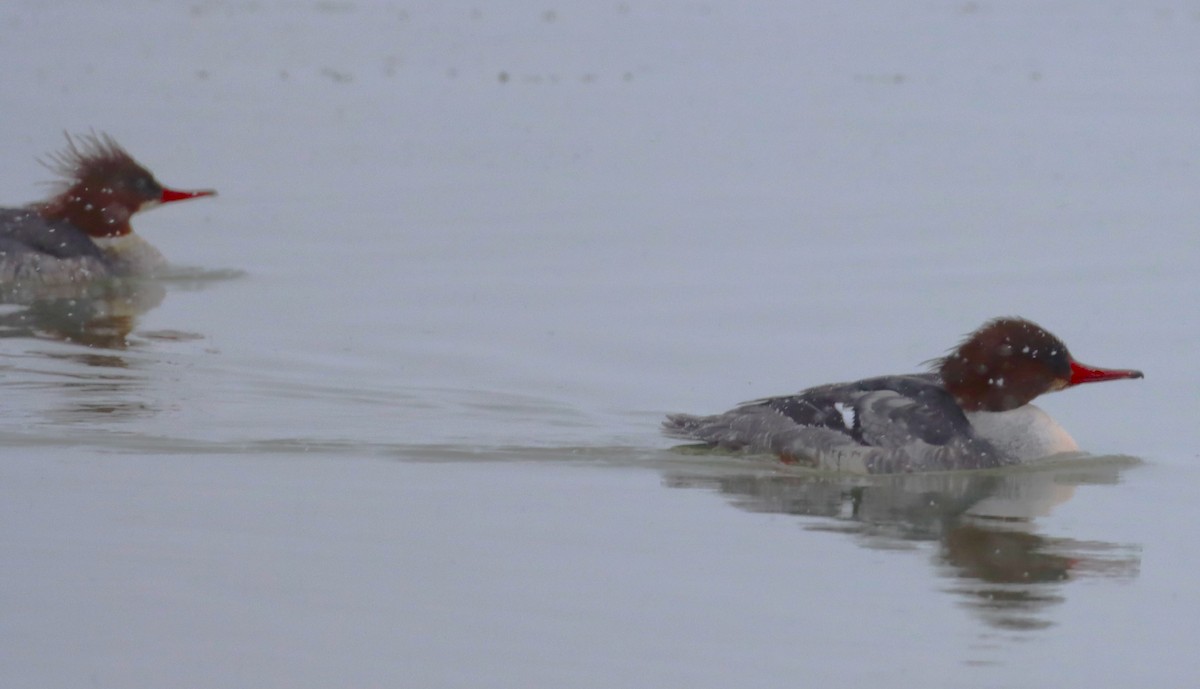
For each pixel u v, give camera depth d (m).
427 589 33.25
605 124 99.81
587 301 61.47
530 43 130.75
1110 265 66.00
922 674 29.41
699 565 35.09
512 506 39.34
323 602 32.44
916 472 42.88
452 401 49.38
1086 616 32.34
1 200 77.31
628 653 30.16
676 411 48.69
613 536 37.06
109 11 146.62
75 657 29.52
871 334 56.59
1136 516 39.16
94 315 60.62
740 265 66.94
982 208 77.38
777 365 53.16
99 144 69.62
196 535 36.38
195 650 29.94
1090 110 103.38
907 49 129.12
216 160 89.25
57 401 48.41
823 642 30.78
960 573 34.75
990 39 133.38
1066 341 55.34
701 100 107.88
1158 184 82.12
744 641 30.81
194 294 63.97
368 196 81.12
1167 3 151.62
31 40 130.50
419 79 115.12
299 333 57.50
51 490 39.66
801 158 89.88
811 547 36.47
